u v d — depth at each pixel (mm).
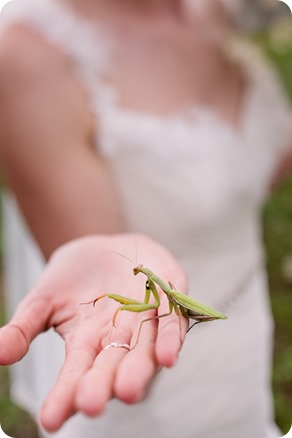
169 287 376
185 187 487
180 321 373
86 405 290
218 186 496
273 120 581
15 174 459
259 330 543
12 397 739
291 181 1162
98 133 479
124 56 494
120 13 499
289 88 981
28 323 365
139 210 488
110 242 421
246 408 526
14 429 704
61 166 456
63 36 467
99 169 470
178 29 527
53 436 512
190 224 493
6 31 460
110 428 478
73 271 399
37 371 562
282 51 1168
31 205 460
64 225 456
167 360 306
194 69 524
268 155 565
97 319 376
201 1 568
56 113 458
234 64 560
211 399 509
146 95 496
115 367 312
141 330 349
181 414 497
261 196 563
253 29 688
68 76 468
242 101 554
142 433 482
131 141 477
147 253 414
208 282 512
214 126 509
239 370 521
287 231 1055
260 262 556
